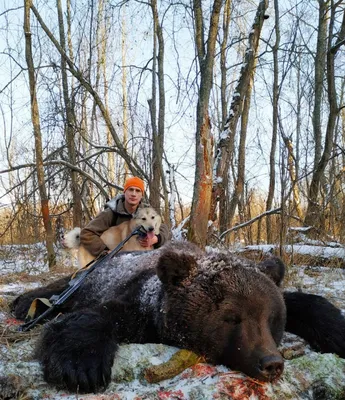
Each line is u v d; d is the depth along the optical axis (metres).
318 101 6.29
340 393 1.44
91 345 1.37
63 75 5.25
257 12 4.18
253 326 1.36
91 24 5.15
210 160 3.31
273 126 5.42
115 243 2.96
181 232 3.80
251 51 4.14
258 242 4.62
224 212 5.03
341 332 1.71
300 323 1.78
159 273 1.47
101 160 6.96
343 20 5.21
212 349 1.40
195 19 4.32
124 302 1.65
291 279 3.03
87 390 1.32
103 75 6.61
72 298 2.13
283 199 3.50
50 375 1.33
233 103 4.08
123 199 3.05
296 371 1.46
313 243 4.10
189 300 1.43
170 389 1.32
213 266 1.48
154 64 5.17
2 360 1.51
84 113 5.73
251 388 1.31
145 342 1.59
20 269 3.81
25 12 3.85
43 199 3.88
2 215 6.14
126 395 1.28
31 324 1.90
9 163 4.83
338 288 2.92
